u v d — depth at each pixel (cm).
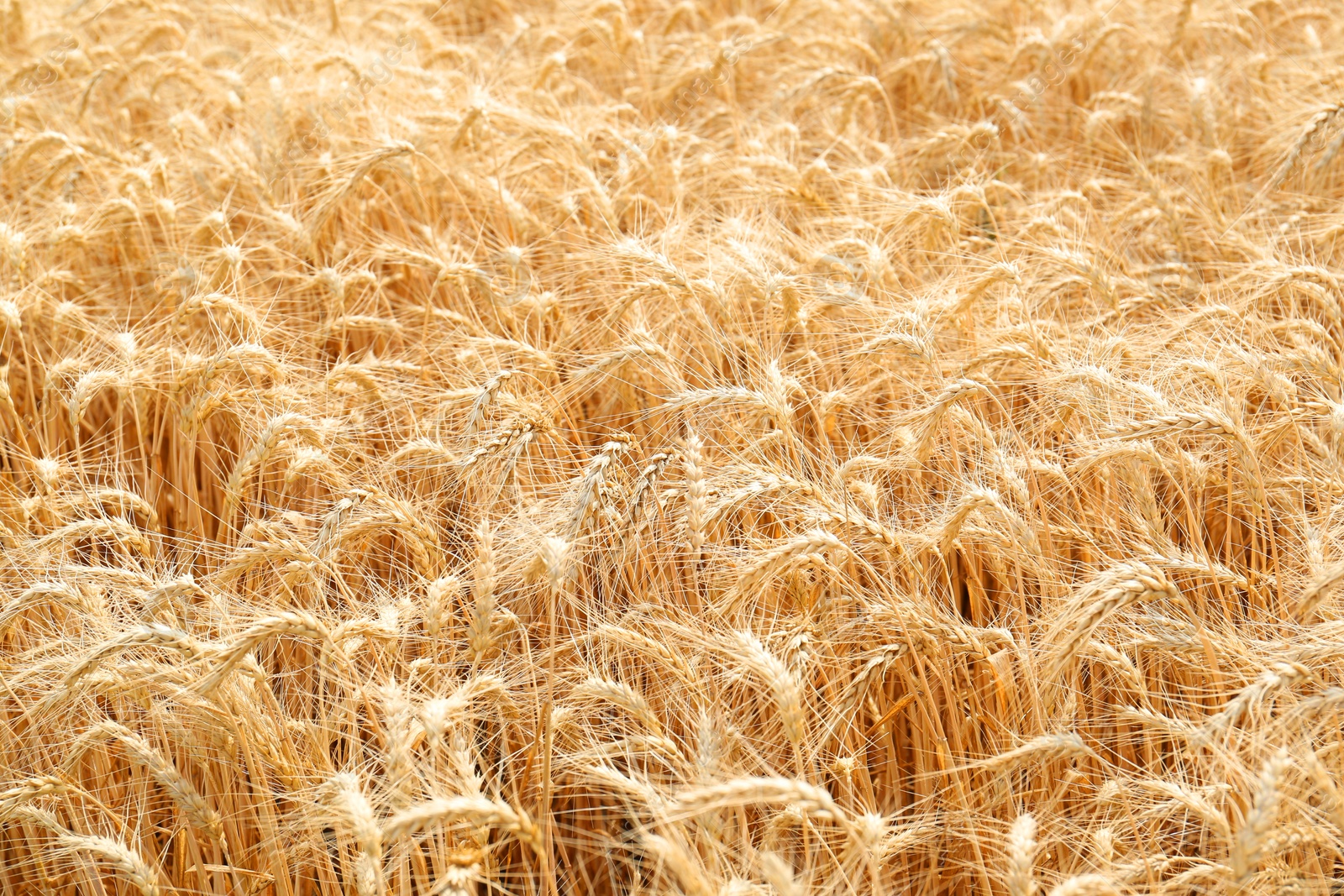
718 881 212
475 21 757
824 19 656
